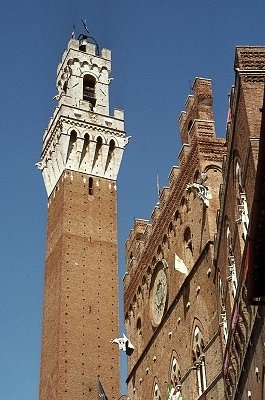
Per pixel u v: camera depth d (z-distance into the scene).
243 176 35.31
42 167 101.38
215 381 46.72
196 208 55.09
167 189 64.50
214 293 48.84
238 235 36.97
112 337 83.81
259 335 31.83
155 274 64.31
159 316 61.69
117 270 89.31
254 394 34.88
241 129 35.06
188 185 55.91
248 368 35.75
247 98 34.09
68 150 95.38
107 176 96.88
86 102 99.75
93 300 85.38
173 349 56.84
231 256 41.19
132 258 73.31
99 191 94.88
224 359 42.78
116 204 95.12
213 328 48.44
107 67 107.88
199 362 50.97
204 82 60.31
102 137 98.38
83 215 91.62
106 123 99.56
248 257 25.56
